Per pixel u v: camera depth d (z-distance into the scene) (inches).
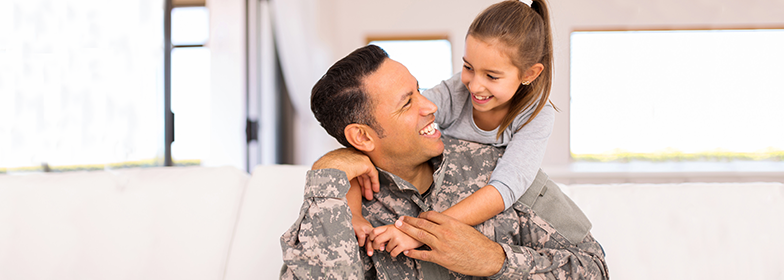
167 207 46.6
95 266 44.5
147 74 123.0
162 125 125.2
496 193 35.9
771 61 168.9
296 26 168.4
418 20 193.2
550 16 44.6
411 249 32.8
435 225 32.3
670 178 168.1
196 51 132.7
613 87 176.1
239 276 42.8
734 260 43.8
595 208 47.1
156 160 124.4
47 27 114.1
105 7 118.1
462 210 35.2
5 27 111.0
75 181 48.3
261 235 44.6
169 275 43.9
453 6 191.6
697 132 171.9
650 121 173.8
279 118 174.9
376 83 34.0
